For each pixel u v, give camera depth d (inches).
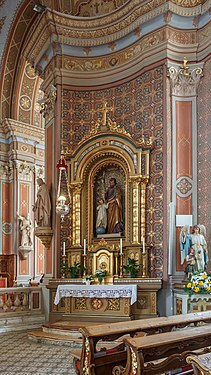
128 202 430.0
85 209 451.2
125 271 414.3
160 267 405.4
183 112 420.2
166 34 418.6
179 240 402.6
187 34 426.6
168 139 414.0
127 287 380.8
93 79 476.4
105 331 196.2
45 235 460.4
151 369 170.1
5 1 593.3
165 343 174.9
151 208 419.2
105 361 194.4
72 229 448.1
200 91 419.5
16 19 599.8
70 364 281.9
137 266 408.8
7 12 598.2
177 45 422.3
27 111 690.8
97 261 425.7
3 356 305.9
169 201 407.5
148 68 433.1
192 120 418.6
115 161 444.8
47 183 482.3
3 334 401.7
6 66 646.5
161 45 421.1
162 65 421.7
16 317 437.1
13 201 674.8
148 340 176.2
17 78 661.3
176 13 416.2
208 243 395.2
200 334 191.2
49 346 341.1
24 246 663.1
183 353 185.9
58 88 470.9
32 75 668.1
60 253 449.1
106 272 415.5
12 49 634.8
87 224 448.5
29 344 350.0
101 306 393.4
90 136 449.4
